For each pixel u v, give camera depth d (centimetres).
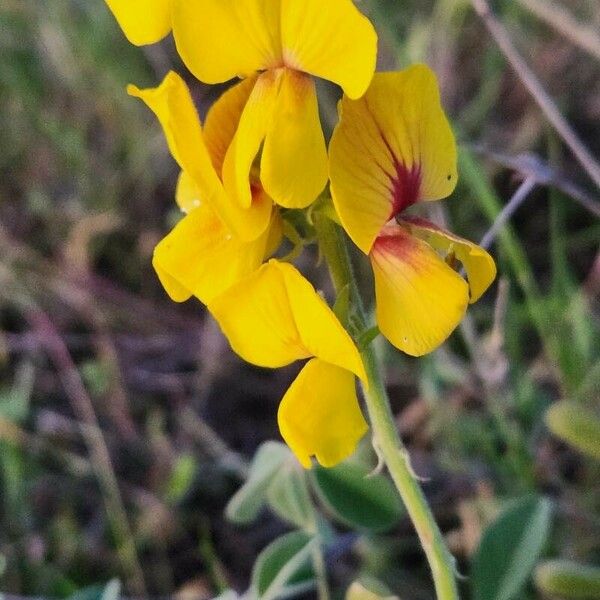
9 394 18
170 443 18
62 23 22
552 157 17
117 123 22
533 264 20
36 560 16
